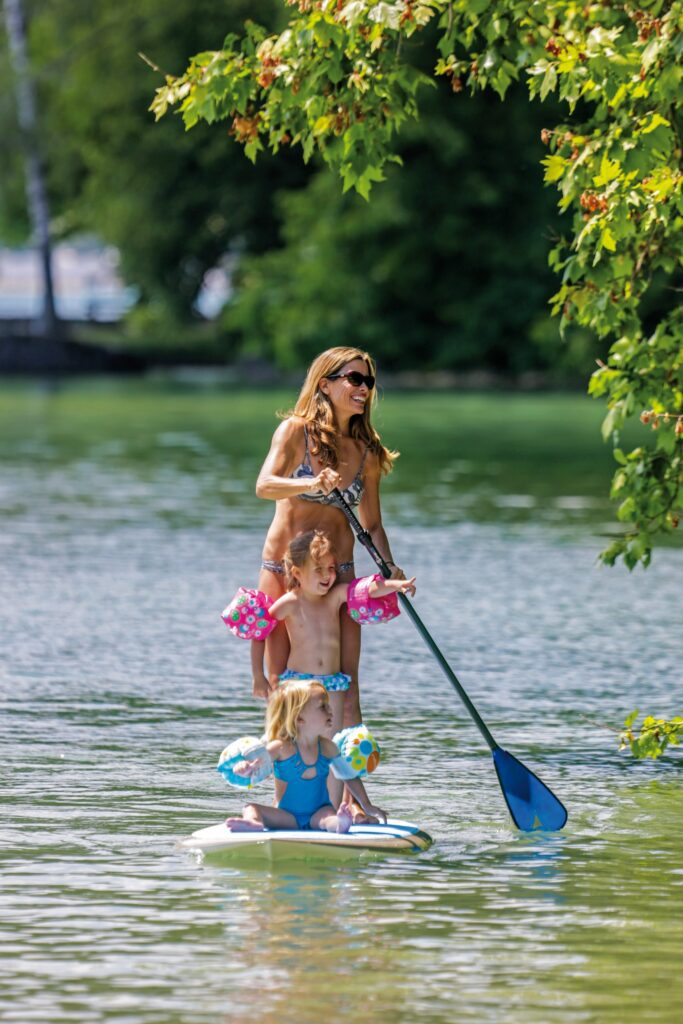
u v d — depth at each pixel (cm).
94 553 4147
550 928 1631
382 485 5772
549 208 12581
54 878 1773
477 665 2923
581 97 2158
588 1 2153
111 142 14650
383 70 2217
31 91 14950
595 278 2266
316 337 12912
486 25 2139
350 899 1712
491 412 9744
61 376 14325
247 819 1895
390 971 1516
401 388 12462
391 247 12731
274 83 2192
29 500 5256
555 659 2966
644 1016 1420
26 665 2880
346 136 2228
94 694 2673
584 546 4331
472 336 12950
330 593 1950
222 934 1606
